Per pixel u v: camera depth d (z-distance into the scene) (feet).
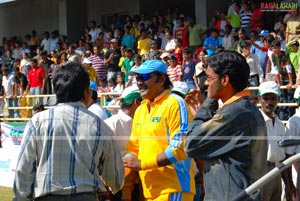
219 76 10.21
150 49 45.85
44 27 69.15
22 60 55.42
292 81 31.35
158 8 59.36
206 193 10.27
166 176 12.60
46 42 60.39
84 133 10.71
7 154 29.58
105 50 48.67
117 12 61.93
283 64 32.22
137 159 12.74
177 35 44.93
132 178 15.10
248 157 9.87
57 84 11.02
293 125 16.43
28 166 10.67
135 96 15.51
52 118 10.73
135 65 41.93
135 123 13.48
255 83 32.58
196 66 33.35
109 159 11.09
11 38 68.59
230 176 9.87
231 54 10.29
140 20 52.60
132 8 60.13
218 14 44.98
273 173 9.27
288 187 16.14
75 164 10.60
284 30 37.40
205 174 10.36
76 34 64.39
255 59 32.81
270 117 16.21
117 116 15.61
